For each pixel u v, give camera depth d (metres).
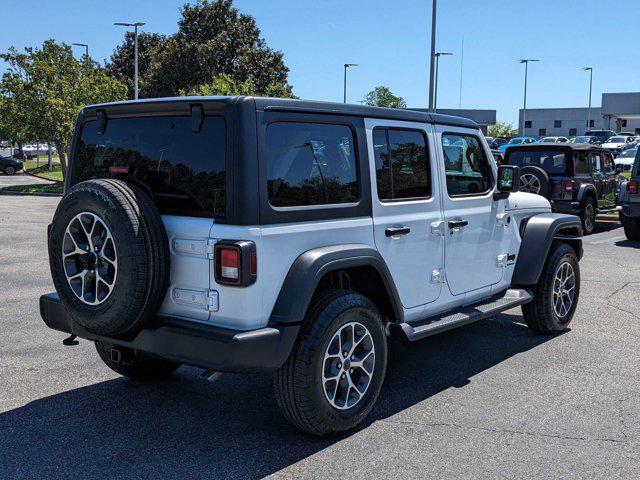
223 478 3.56
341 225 4.07
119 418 4.36
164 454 3.84
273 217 3.67
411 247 4.64
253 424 4.28
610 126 75.31
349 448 3.93
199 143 3.73
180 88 45.50
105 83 32.84
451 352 5.83
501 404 4.62
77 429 4.18
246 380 5.12
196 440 4.04
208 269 3.65
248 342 3.52
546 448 3.93
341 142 4.16
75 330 4.16
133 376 4.99
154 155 3.94
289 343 3.68
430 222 4.80
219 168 3.64
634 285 8.66
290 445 3.96
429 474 3.61
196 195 3.72
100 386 4.95
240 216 3.55
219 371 3.62
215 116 3.67
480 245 5.42
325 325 3.81
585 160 14.09
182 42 45.19
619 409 4.53
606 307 7.48
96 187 3.64
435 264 4.91
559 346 6.01
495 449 3.92
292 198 3.82
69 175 4.51
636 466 3.71
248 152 3.57
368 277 4.40
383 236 4.39
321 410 3.85
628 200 12.48
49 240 3.87
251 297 3.57
